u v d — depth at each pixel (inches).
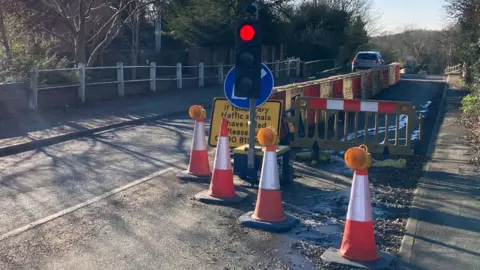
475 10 907.4
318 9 1758.1
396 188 380.2
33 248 257.0
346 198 358.0
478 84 713.0
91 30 1079.6
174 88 997.8
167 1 1157.1
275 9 1462.8
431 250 265.1
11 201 328.5
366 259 247.9
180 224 296.2
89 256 249.8
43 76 701.9
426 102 952.3
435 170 425.1
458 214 318.7
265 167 296.5
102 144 515.5
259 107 434.3
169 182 381.1
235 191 349.7
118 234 278.4
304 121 498.0
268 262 249.1
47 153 470.3
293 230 293.3
